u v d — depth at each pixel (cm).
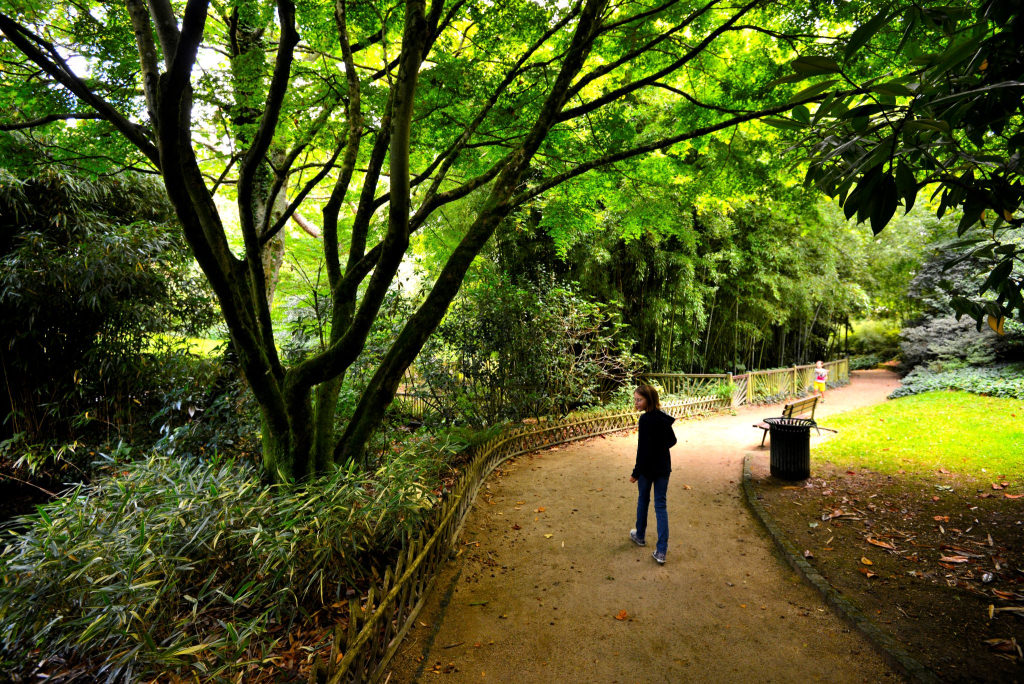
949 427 814
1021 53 109
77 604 256
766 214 1152
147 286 596
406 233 345
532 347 845
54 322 559
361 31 472
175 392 553
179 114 254
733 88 454
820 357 2362
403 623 302
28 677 248
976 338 1325
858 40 111
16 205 549
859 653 294
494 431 735
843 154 128
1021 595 337
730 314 1393
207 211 343
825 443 781
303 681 248
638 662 290
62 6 423
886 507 509
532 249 995
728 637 313
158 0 282
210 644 230
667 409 1059
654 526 491
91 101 319
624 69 511
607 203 593
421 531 350
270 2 406
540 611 343
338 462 435
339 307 446
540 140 378
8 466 564
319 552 307
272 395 398
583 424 891
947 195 144
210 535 311
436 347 802
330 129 487
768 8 403
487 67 480
